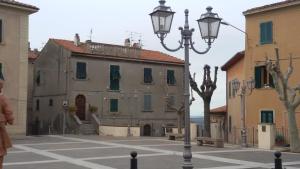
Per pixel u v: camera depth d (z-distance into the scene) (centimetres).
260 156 2012
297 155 2125
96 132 4016
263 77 3038
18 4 3328
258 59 3064
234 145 2762
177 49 1163
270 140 2438
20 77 3375
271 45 2988
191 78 2947
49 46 4509
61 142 2825
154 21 1139
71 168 1572
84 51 4284
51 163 1714
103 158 1886
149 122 4644
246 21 3155
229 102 3753
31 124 4697
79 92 4225
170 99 4803
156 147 2464
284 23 2925
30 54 4978
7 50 3309
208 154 2094
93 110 4228
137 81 4606
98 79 4350
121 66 4506
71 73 4188
